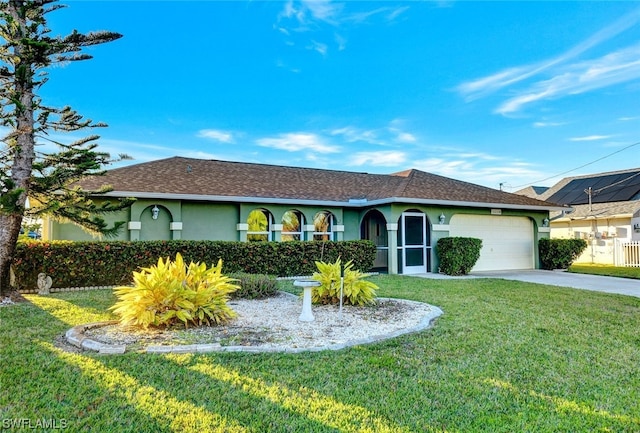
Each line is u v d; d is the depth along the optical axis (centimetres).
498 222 1756
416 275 1479
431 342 568
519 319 721
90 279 1070
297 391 395
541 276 1495
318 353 510
